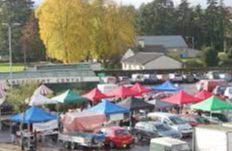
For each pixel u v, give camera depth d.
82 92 63.19
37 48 135.25
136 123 44.69
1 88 53.69
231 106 45.78
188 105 51.03
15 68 117.56
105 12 102.81
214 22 172.25
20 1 153.62
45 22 96.00
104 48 102.94
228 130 28.66
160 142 32.41
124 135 39.59
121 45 104.94
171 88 60.94
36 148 39.19
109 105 44.16
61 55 96.88
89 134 39.00
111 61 112.31
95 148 39.12
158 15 177.50
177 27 176.50
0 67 122.56
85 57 101.00
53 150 38.94
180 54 154.25
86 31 97.38
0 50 137.62
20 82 64.44
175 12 178.50
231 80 86.81
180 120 43.56
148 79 84.75
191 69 104.56
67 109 52.19
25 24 146.88
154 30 176.50
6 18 148.88
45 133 41.78
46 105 51.97
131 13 112.50
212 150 29.11
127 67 118.31
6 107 51.53
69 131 40.00
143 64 111.12
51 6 95.69
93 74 73.94
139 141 42.44
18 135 41.72
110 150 38.91
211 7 173.25
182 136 42.28
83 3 98.06
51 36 96.00
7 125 48.88
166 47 156.12
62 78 69.56
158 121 43.94
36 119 40.19
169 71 102.38
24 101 48.91
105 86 60.09
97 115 40.62
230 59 125.19
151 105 47.50
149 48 150.38
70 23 95.75
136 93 56.03
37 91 51.53
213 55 116.94
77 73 71.81
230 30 176.75
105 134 39.97
